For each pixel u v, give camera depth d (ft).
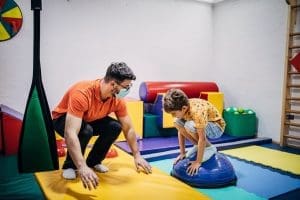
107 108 6.53
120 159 8.16
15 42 10.40
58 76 11.34
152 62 13.53
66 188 5.96
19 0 10.32
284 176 7.85
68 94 6.45
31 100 5.56
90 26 11.79
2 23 10.10
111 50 12.37
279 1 12.16
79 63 11.71
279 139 12.41
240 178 7.63
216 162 7.13
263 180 7.51
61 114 6.48
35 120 5.56
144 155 9.43
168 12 13.76
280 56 12.21
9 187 6.31
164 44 13.80
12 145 9.16
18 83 10.60
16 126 9.14
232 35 14.38
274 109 12.57
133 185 6.21
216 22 15.23
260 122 13.20
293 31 11.57
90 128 6.37
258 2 13.02
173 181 6.55
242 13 13.79
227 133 12.98
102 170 6.95
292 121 11.80
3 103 10.45
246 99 13.84
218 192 6.53
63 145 9.23
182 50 14.42
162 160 9.36
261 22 12.94
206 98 12.92
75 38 11.53
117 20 12.39
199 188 6.75
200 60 15.08
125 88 6.00
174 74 14.29
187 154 7.72
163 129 11.98
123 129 7.00
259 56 13.10
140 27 13.01
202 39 15.06
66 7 11.23
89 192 5.77
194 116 6.89
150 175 6.86
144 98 12.30
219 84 15.26
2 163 8.14
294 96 11.80
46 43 10.99
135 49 12.98
